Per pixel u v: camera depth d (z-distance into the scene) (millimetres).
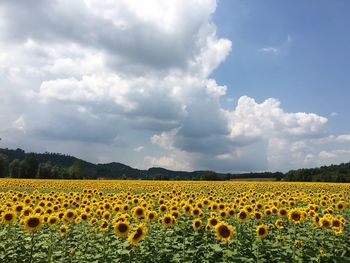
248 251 13562
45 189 47781
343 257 13516
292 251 13180
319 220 14930
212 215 16469
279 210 17047
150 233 14609
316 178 107938
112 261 12586
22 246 13391
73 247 14656
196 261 12844
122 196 25297
